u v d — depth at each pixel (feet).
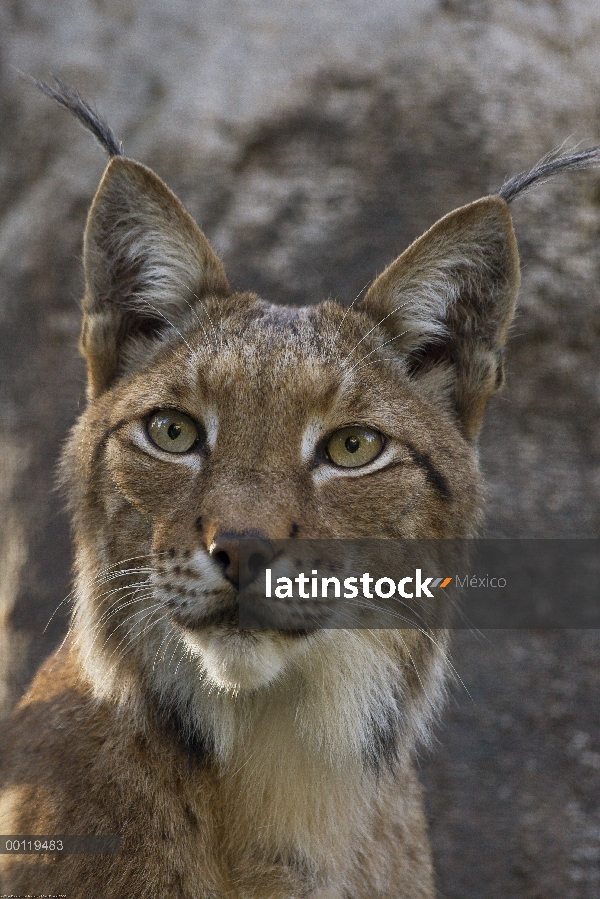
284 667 21.07
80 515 23.11
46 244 43.34
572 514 39.27
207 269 24.48
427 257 24.08
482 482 24.77
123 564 21.77
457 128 42.29
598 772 36.99
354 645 21.88
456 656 38.11
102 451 22.44
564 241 40.68
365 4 45.01
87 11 46.52
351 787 22.58
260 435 20.88
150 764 21.57
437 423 23.53
